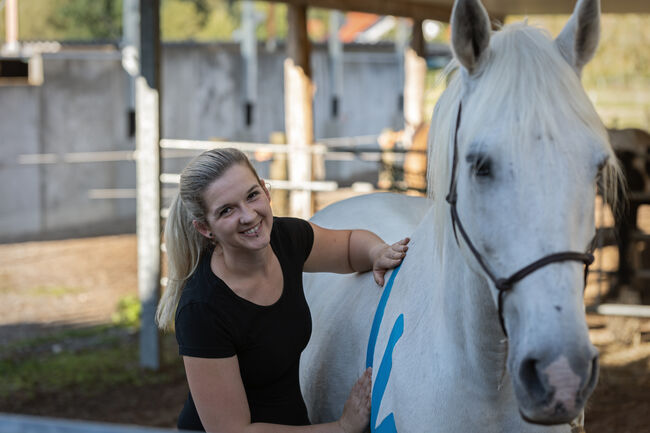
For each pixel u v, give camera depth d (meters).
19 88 9.47
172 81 11.27
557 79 1.24
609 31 11.18
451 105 1.44
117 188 10.78
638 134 6.22
